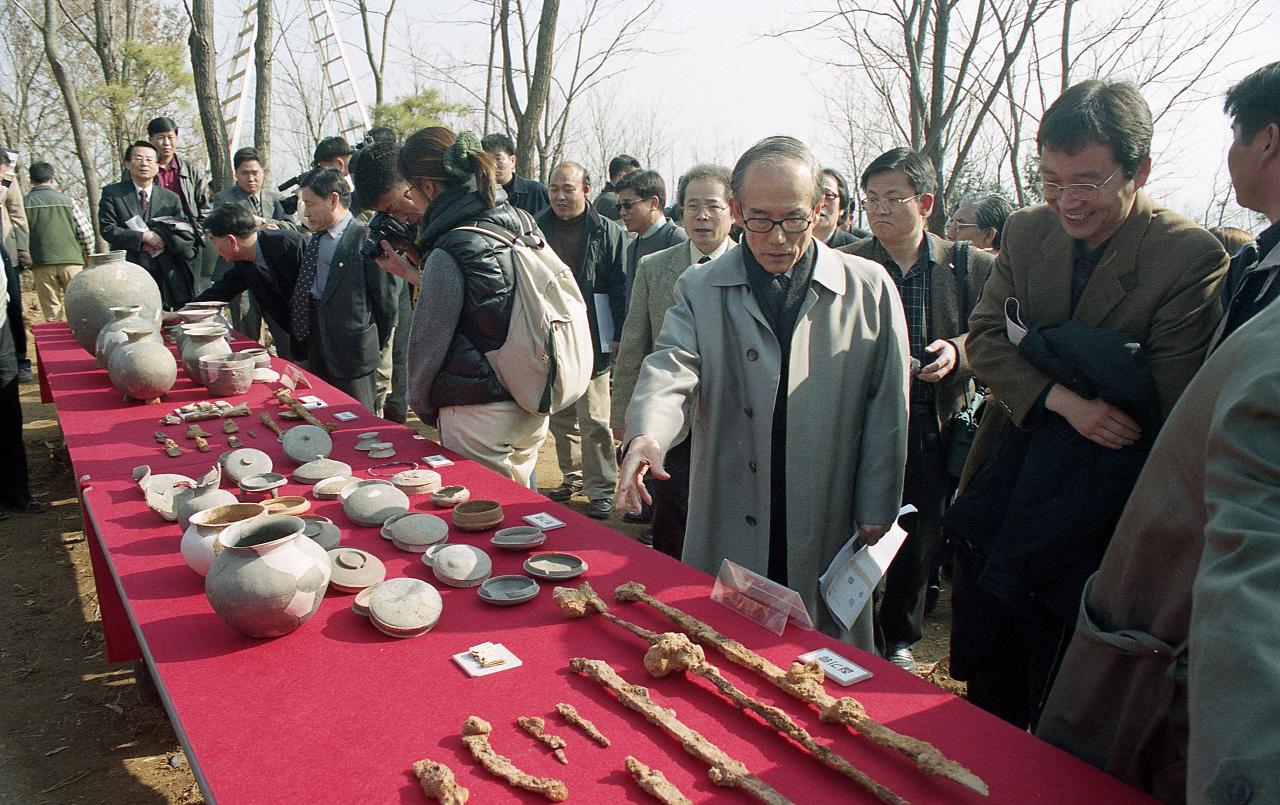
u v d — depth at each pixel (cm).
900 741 132
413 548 215
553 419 546
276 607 165
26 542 463
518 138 790
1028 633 226
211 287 471
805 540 229
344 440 312
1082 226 199
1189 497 127
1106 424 194
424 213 301
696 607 186
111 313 414
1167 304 198
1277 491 93
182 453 294
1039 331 208
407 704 149
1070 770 132
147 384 350
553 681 157
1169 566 133
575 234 505
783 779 130
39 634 370
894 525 230
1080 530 198
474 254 282
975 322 229
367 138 588
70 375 404
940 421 313
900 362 231
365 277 452
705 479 237
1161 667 134
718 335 229
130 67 1252
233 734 140
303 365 524
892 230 307
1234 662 85
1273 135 176
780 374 227
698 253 371
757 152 212
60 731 302
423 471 262
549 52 766
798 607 173
